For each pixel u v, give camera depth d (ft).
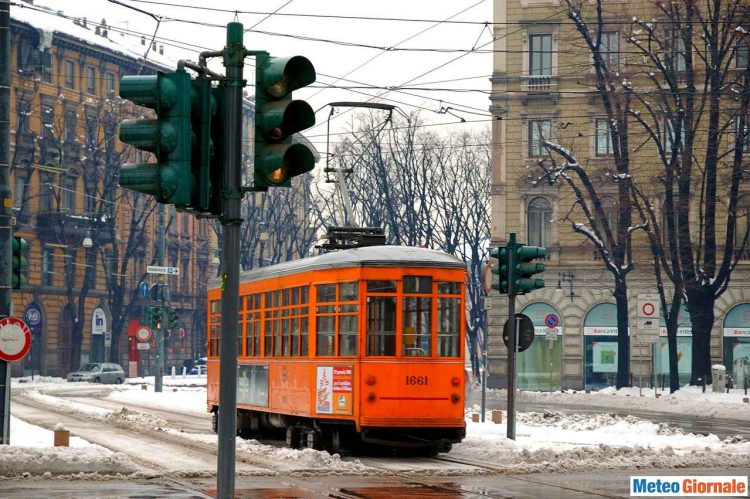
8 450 71.31
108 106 335.06
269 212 316.60
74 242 319.06
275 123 34.45
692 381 194.70
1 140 82.07
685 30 193.16
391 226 271.90
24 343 81.51
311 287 90.48
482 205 275.18
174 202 33.60
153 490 63.26
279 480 69.92
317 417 88.28
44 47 313.12
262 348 100.27
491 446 91.71
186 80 34.09
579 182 248.93
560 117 246.06
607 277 248.93
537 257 93.66
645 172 239.30
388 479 71.26
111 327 329.93
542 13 250.98
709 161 192.44
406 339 85.10
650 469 78.18
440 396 85.35
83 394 224.74
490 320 255.91
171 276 384.88
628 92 200.85
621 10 243.60
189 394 212.02
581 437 105.29
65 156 312.91
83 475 69.92
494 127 254.27
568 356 251.80
